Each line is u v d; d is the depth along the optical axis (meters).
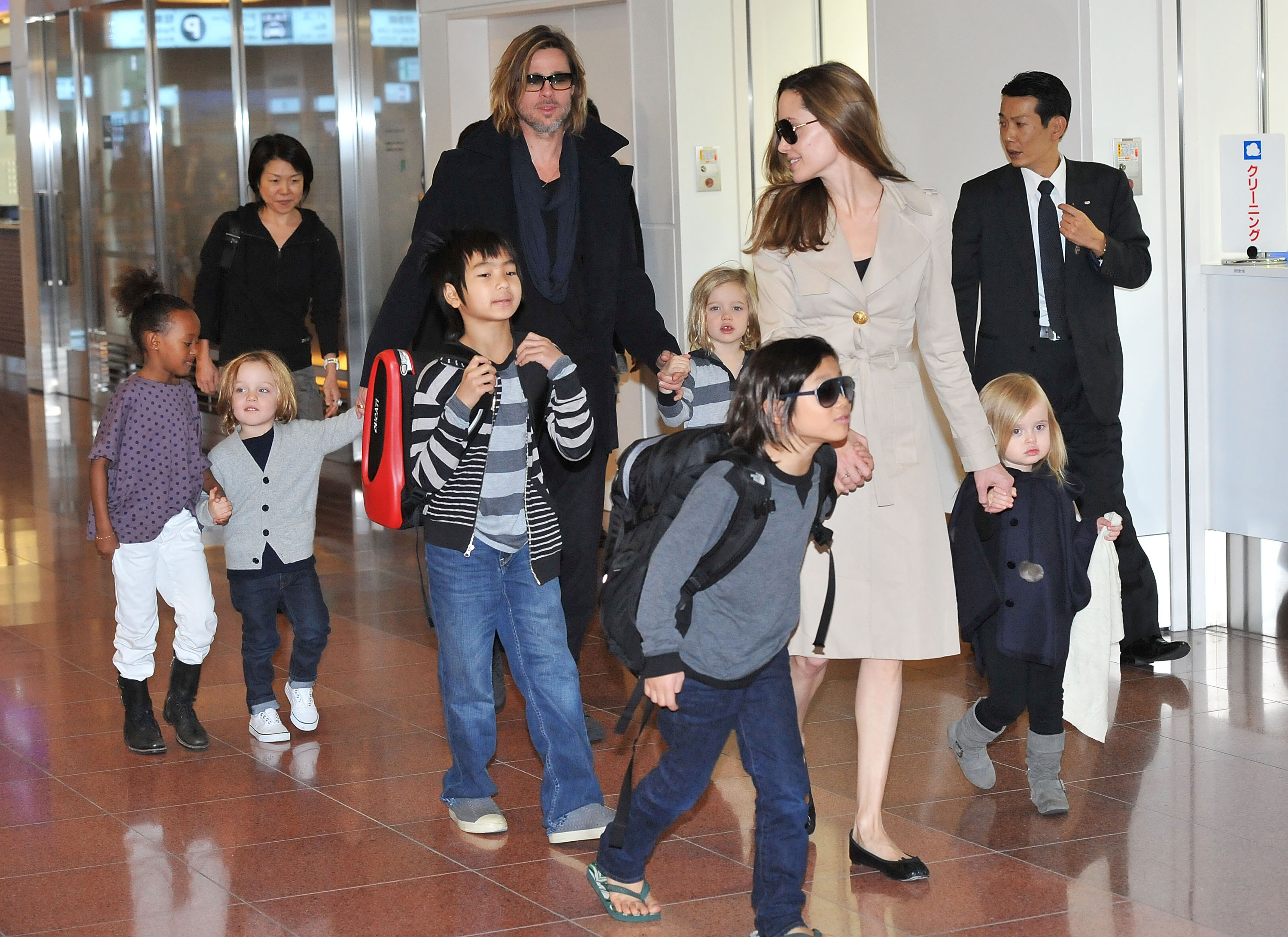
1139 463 6.21
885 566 3.78
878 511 3.78
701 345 5.08
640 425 7.91
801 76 3.74
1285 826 4.12
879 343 3.79
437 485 3.80
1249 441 6.14
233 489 5.03
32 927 3.60
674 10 7.12
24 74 15.48
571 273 4.90
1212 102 6.12
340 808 4.41
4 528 9.15
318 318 7.37
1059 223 5.55
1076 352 5.52
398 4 10.61
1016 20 6.14
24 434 13.29
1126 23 5.96
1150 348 6.17
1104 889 3.73
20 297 17.17
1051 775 4.28
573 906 3.67
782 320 3.85
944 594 3.85
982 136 6.35
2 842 4.18
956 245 5.66
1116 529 4.38
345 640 6.46
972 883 3.78
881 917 3.58
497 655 5.32
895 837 4.11
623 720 3.34
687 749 3.36
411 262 4.79
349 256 10.94
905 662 5.86
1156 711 5.21
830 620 3.73
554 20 7.82
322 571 7.81
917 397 3.84
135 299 5.41
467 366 3.86
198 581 4.93
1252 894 3.68
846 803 4.36
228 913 3.67
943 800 4.39
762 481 3.15
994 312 5.62
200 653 4.99
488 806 4.20
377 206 10.91
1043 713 4.23
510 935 3.51
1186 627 6.34
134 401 4.80
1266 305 6.01
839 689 5.54
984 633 4.26
